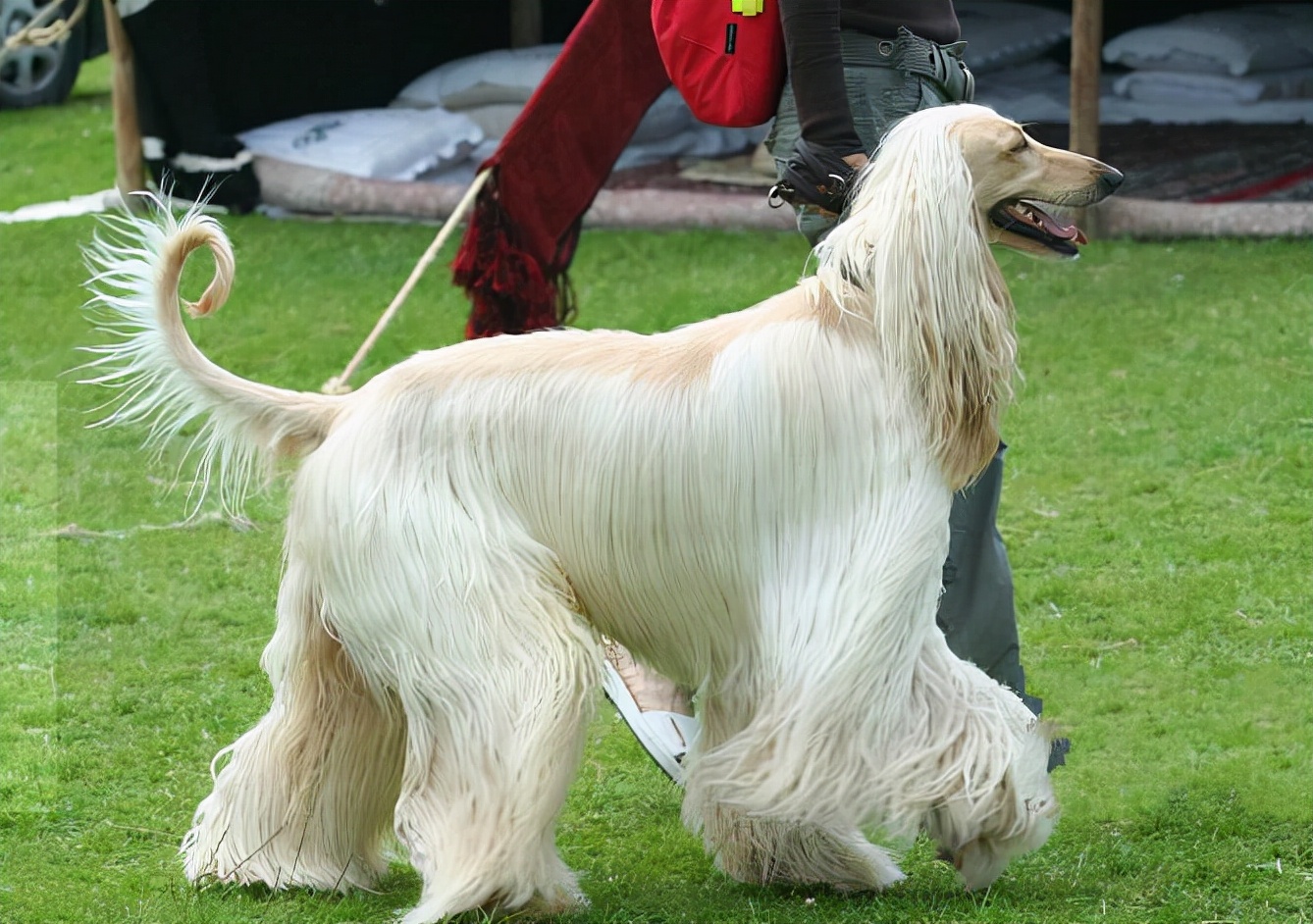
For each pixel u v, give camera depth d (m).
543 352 4.75
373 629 4.66
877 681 4.55
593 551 4.70
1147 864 5.22
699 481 4.61
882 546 4.54
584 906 4.95
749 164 14.54
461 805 4.60
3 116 19.20
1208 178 13.14
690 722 5.70
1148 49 14.88
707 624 4.74
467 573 4.59
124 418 4.98
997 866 4.88
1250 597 7.39
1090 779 5.88
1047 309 11.25
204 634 7.49
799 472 4.57
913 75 5.30
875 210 4.62
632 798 5.93
